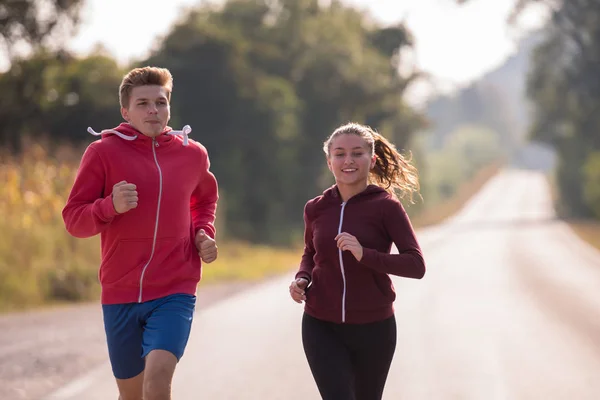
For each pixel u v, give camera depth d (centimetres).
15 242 2095
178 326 521
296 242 5981
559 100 8906
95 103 5053
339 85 6650
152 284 530
